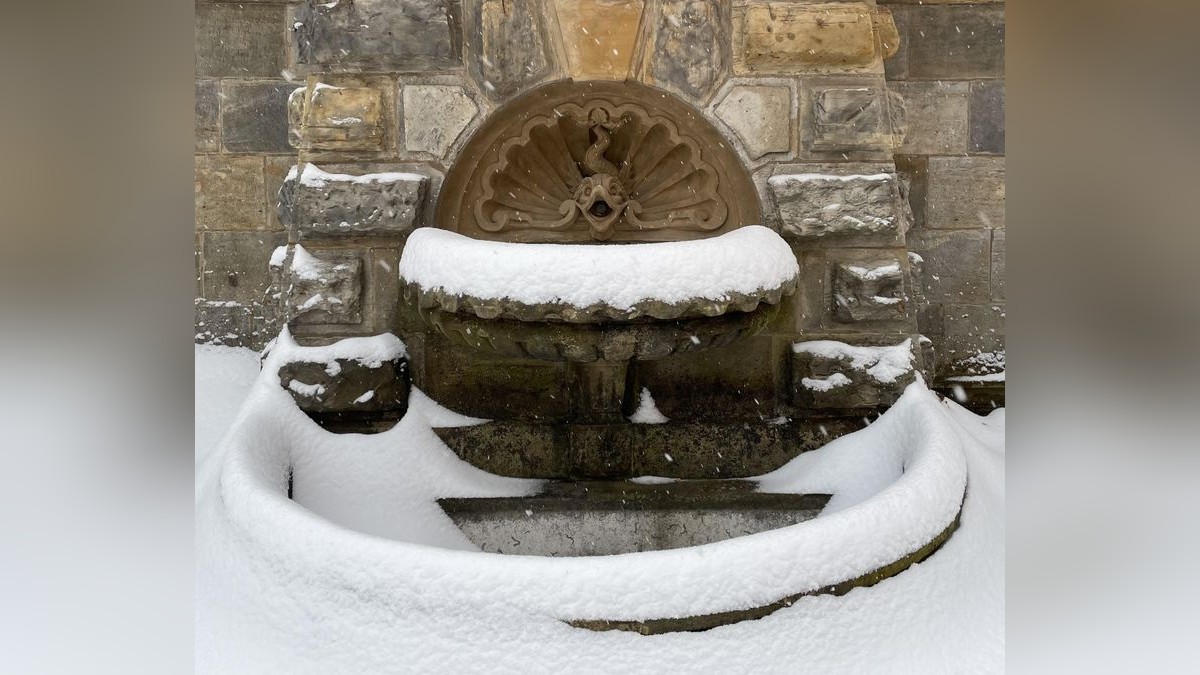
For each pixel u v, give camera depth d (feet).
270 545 9.91
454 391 13.85
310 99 13.43
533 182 14.01
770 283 11.89
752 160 13.64
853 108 13.56
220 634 9.87
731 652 8.84
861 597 9.47
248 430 12.15
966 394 16.48
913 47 16.60
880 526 9.75
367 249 13.60
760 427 13.71
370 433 13.43
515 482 13.39
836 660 9.04
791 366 13.73
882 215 13.55
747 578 9.00
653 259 11.27
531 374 13.92
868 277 13.53
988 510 11.35
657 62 13.51
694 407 13.94
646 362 13.96
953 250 16.76
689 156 13.80
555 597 8.81
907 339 13.71
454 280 11.58
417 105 13.48
